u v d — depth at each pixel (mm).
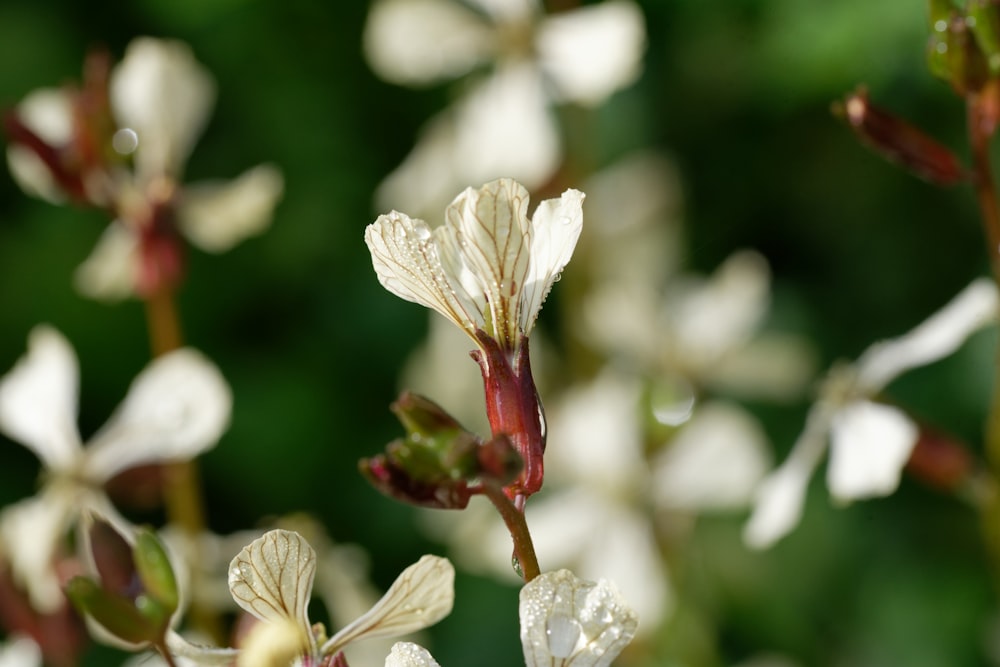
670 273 419
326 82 465
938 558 405
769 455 417
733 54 429
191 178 455
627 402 359
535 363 391
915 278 429
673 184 424
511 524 205
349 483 439
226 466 436
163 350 293
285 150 460
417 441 202
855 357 428
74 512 272
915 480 408
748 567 406
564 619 205
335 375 448
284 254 456
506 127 353
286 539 203
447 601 207
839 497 277
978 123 249
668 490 351
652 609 338
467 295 209
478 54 362
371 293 452
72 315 441
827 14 408
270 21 460
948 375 409
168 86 291
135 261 291
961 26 244
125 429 272
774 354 400
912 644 398
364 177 463
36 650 273
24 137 283
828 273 440
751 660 387
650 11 443
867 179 431
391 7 365
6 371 441
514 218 206
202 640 280
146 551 220
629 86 443
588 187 377
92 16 452
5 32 440
